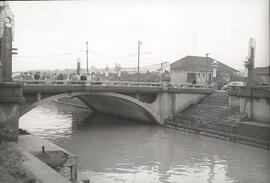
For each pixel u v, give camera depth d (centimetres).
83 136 4216
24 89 3991
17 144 2614
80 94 4500
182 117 4872
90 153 3366
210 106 4912
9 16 2972
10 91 2766
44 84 4175
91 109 6994
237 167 2961
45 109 7456
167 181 2586
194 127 4544
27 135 3128
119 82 4828
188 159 3212
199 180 2625
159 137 4209
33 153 2294
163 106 5119
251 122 3928
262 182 2573
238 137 3847
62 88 4300
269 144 3481
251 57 4294
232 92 4519
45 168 1773
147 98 5128
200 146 3734
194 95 5328
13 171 1680
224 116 4397
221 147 3684
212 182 2577
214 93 5381
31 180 1516
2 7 2845
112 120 5731
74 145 3706
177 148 3644
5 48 2955
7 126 2764
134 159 3184
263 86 4297
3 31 2945
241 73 8094
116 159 3169
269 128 3553
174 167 2950
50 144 2681
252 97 4084
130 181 2575
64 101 8825
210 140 4050
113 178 2627
